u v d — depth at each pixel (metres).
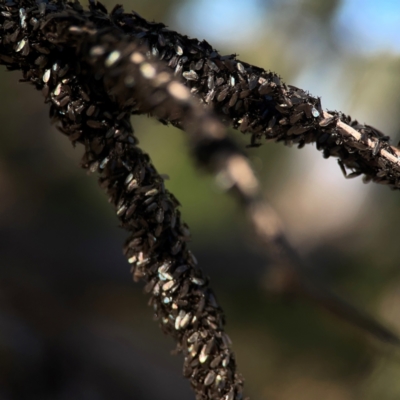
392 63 1.12
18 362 0.85
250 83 0.42
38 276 1.30
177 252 0.42
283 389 1.34
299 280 0.63
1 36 0.42
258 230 0.63
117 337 1.10
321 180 1.86
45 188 1.69
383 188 1.47
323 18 1.21
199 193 1.71
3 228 1.43
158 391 0.91
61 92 0.42
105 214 1.72
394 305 1.23
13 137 1.59
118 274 1.49
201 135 0.40
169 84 0.40
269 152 1.66
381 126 1.11
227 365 0.42
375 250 1.36
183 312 0.42
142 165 0.42
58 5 0.42
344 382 1.30
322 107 0.43
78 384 0.87
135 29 0.42
